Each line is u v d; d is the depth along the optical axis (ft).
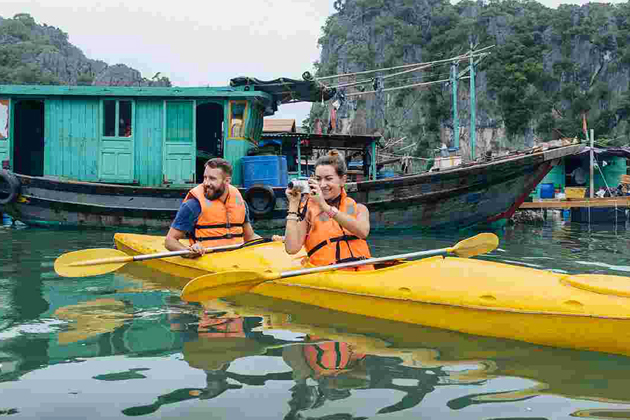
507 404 6.46
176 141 33.99
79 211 32.89
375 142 47.93
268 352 8.51
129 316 10.96
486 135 319.06
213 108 40.52
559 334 8.57
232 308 11.70
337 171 11.51
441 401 6.54
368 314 10.91
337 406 6.39
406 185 31.89
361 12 382.63
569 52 324.19
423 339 9.23
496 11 343.46
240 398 6.63
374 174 47.75
